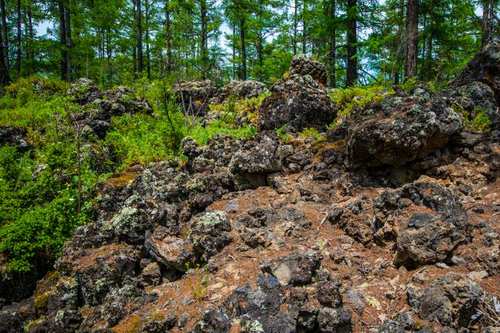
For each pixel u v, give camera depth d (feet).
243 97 40.83
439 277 12.31
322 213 17.56
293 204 18.44
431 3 47.19
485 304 11.08
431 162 17.95
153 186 21.35
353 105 26.30
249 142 22.74
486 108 21.16
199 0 74.18
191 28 57.77
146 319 14.10
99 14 80.23
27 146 33.14
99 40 82.02
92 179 25.05
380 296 12.83
